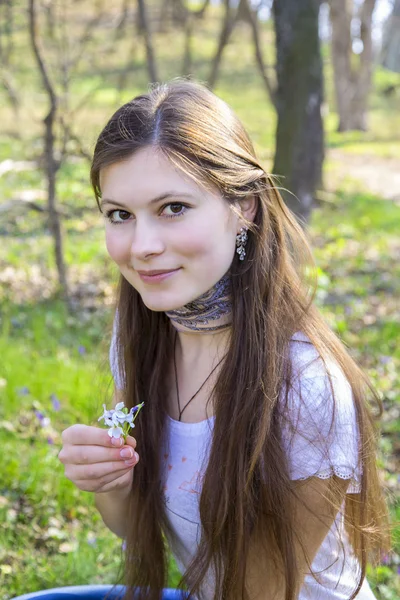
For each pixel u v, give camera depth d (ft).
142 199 4.97
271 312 5.50
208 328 5.71
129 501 6.29
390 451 13.52
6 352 16.37
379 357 18.60
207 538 5.58
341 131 82.84
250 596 5.84
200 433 5.83
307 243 6.01
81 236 31.01
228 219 5.20
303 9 23.94
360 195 47.75
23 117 42.45
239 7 38.47
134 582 6.49
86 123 30.86
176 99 5.17
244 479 5.39
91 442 5.23
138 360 6.21
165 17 40.42
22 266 26.18
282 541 5.40
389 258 31.19
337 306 23.31
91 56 33.06
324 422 5.30
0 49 29.43
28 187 39.22
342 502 5.49
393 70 86.38
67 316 20.44
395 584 9.74
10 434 13.14
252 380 5.43
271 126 65.41
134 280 5.27
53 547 10.57
